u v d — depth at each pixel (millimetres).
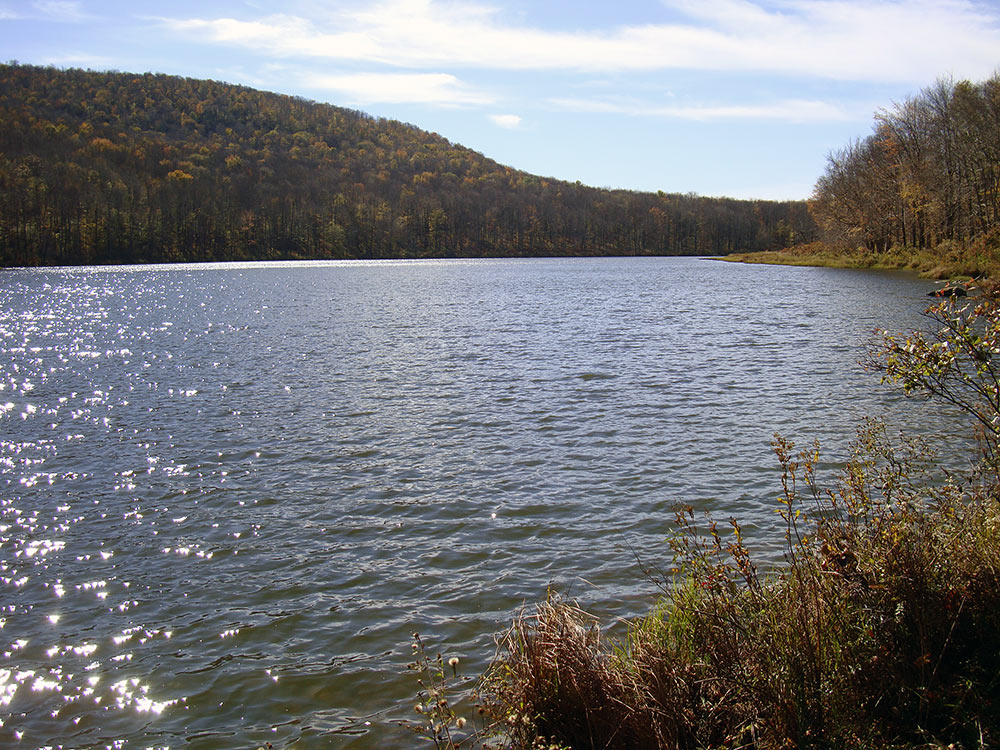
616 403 16641
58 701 6074
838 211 78500
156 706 5969
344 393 18375
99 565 8727
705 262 119500
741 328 29641
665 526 9406
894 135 64562
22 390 19469
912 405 15406
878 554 4688
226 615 7457
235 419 15836
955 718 3871
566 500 10500
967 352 5254
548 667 4461
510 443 13570
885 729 3975
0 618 7480
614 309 39719
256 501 10820
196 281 73000
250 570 8516
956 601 4391
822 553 5055
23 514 10398
